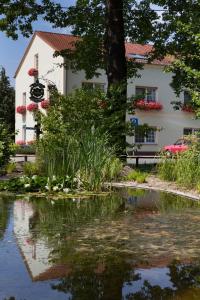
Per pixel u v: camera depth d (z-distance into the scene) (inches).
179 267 147.8
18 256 158.2
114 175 464.8
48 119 539.2
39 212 261.4
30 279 132.5
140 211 268.1
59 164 396.8
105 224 223.8
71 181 375.9
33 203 301.0
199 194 356.5
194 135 460.4
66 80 1460.4
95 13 858.8
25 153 1350.9
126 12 867.4
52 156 398.0
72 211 265.7
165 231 207.6
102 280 133.1
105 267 146.6
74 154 392.2
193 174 412.8
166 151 512.7
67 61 951.6
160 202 309.0
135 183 442.6
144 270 143.9
